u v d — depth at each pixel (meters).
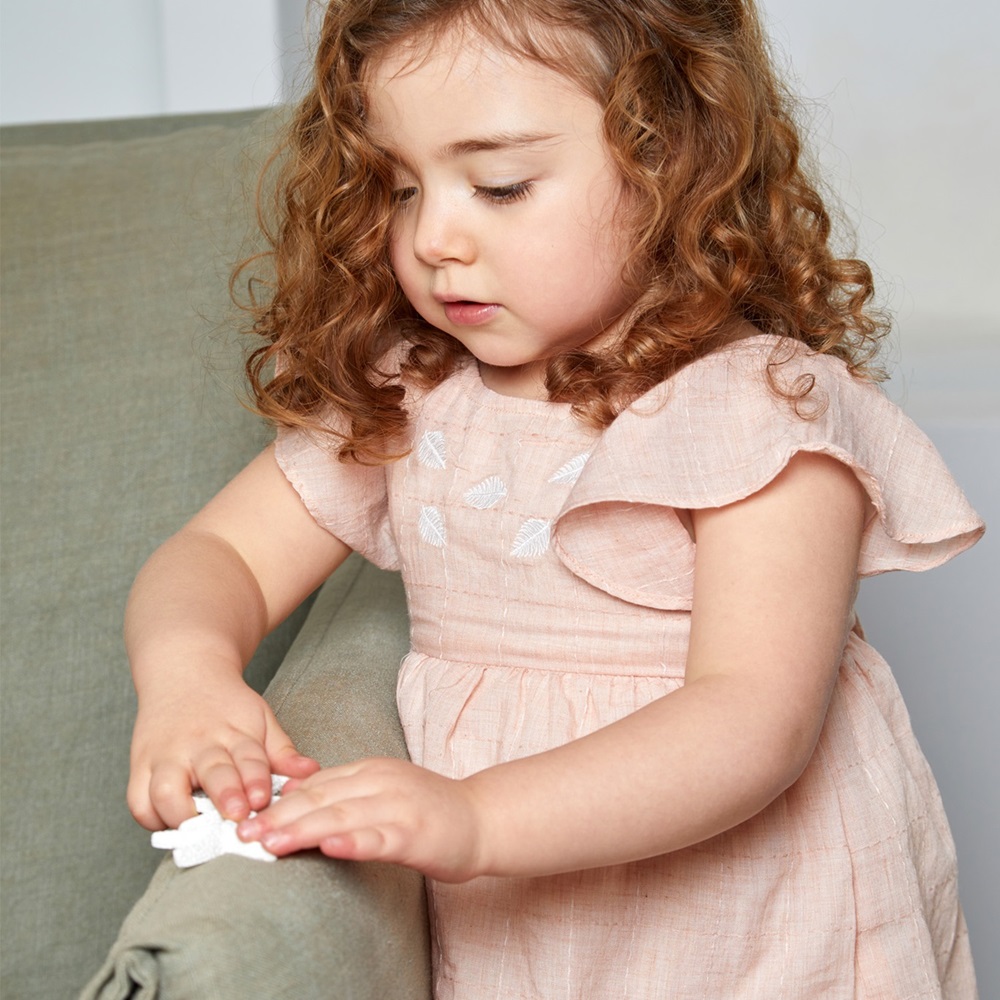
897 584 1.35
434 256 0.84
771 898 0.85
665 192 0.87
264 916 0.62
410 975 0.76
